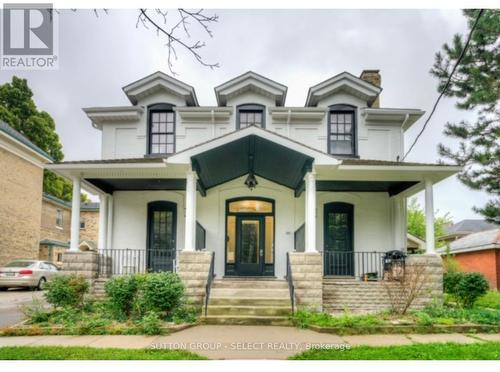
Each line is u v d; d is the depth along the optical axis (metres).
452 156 17.84
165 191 14.26
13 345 7.00
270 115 14.47
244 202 14.12
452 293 11.84
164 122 14.78
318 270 10.60
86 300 10.61
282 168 12.45
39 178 23.36
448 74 17.98
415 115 14.41
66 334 7.95
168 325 8.50
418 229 32.44
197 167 11.34
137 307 9.12
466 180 17.44
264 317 9.20
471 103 17.20
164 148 14.56
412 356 6.16
